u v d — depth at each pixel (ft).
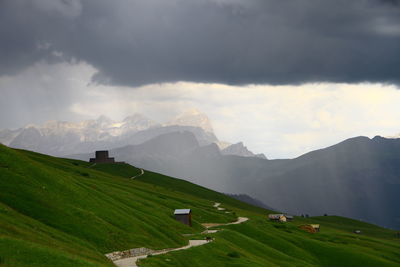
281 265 419.95
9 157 332.60
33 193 295.07
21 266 163.22
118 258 266.36
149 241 318.04
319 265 485.56
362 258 512.22
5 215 231.50
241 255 364.17
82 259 196.03
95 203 341.00
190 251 321.32
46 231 238.89
